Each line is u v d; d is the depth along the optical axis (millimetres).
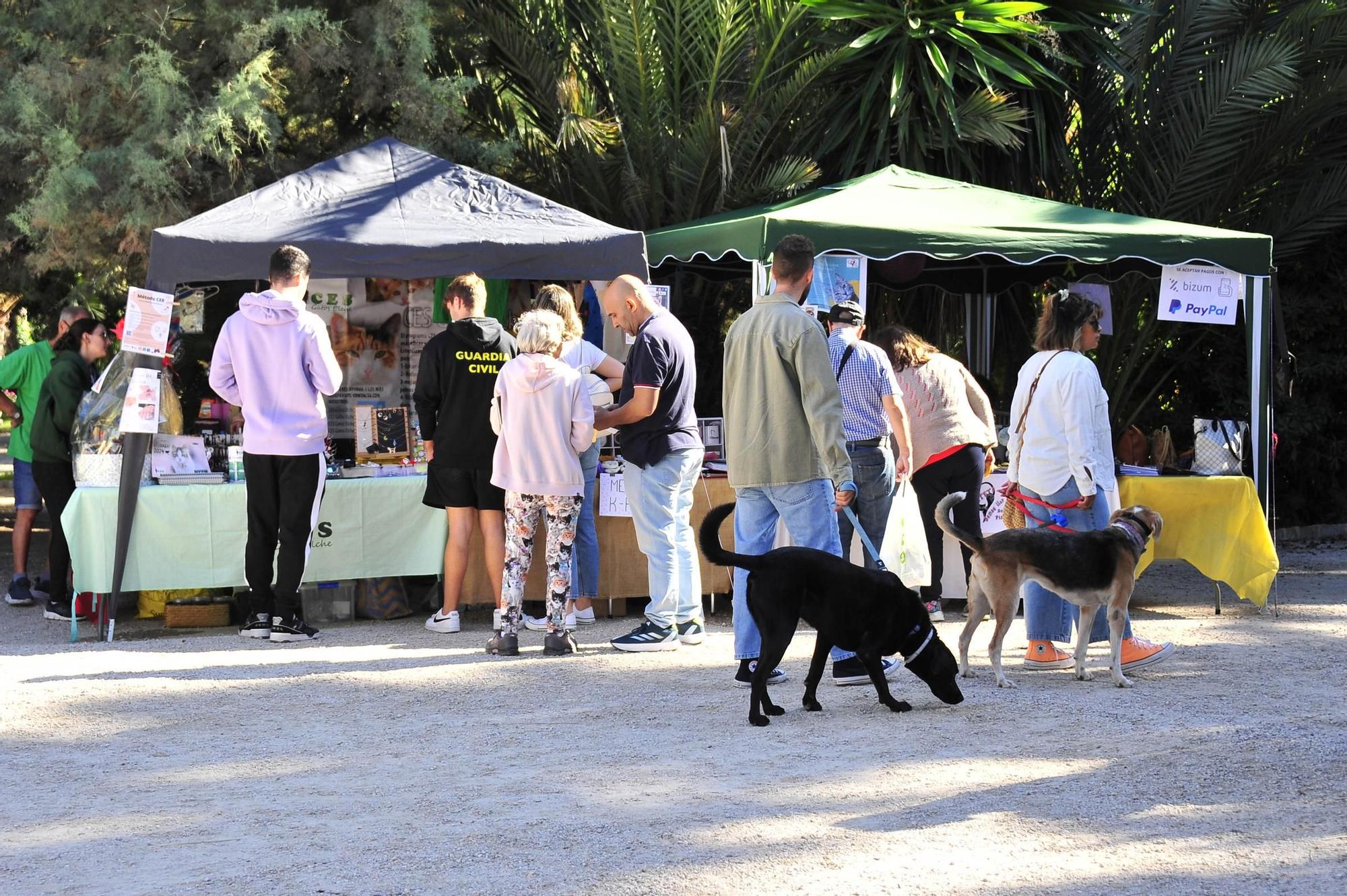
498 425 8211
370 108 13523
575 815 5043
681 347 8125
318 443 8602
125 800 5371
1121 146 14594
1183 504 9664
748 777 5555
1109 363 14906
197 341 12055
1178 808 5051
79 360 9844
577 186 14445
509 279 9414
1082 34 14500
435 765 5820
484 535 8906
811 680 6699
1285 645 8477
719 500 9719
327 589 9617
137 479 8555
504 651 8203
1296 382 14422
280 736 6359
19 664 7965
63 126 11922
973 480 9125
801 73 13656
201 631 9227
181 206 12141
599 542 9570
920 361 9086
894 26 13719
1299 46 13844
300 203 9406
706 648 8445
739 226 9656
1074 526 7465
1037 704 6840
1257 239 9906
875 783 5438
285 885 4348
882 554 8352
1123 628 7246
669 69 14062
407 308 11008
